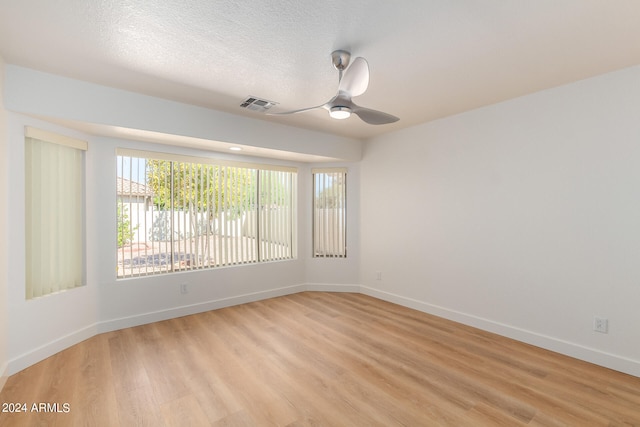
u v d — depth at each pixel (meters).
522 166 2.94
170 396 2.10
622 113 2.38
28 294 2.51
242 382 2.27
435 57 2.20
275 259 4.57
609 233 2.45
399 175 4.14
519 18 1.75
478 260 3.30
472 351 2.78
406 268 4.07
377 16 1.72
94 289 3.09
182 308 3.67
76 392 2.13
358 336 3.11
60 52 2.13
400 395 2.12
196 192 3.79
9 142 2.33
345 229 4.83
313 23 1.79
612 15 1.72
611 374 2.37
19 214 2.40
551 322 2.78
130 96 2.79
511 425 1.83
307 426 1.82
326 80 2.57
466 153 3.39
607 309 2.47
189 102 3.07
